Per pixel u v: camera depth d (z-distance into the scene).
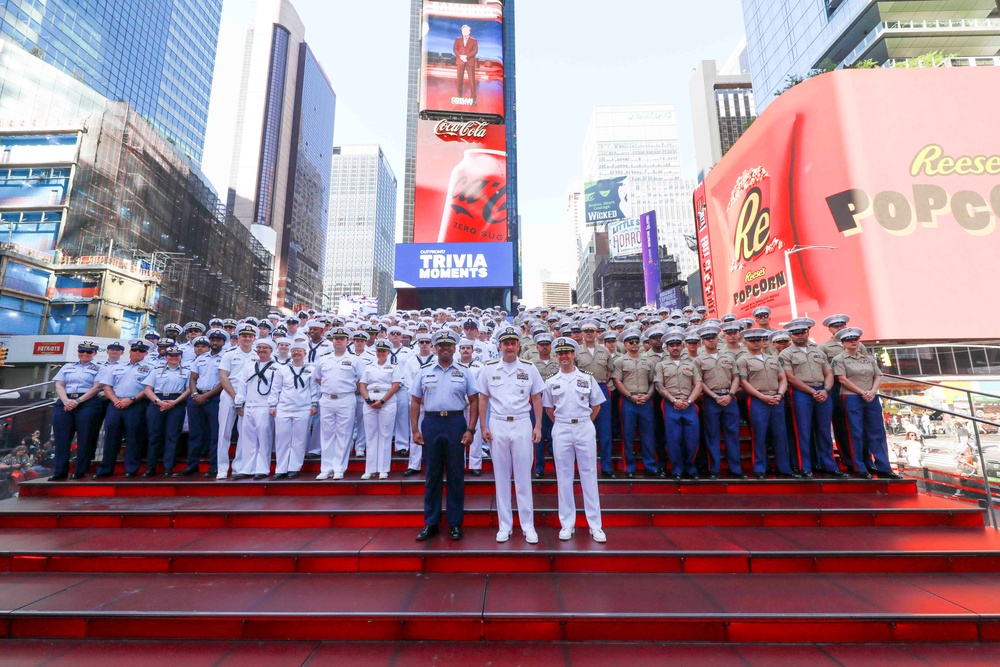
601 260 95.94
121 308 36.31
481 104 27.33
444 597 3.61
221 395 6.47
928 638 3.26
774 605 3.44
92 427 6.36
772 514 4.92
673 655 3.12
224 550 4.21
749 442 7.03
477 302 24.45
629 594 3.64
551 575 4.04
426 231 25.22
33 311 33.00
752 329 6.26
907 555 4.10
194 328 7.86
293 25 136.25
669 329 7.04
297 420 6.28
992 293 16.64
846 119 18.28
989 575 4.00
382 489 5.73
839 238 18.14
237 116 128.50
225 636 3.36
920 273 16.88
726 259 25.84
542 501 5.36
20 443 6.33
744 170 23.80
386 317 11.00
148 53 65.75
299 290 116.31
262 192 120.19
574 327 7.41
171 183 45.72
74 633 3.38
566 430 4.69
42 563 4.19
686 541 4.41
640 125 162.12
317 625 3.36
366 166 181.38
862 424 6.08
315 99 144.88
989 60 35.16
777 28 48.09
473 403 4.89
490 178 26.02
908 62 27.08
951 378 16.75
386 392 6.37
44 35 49.28
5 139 37.94
